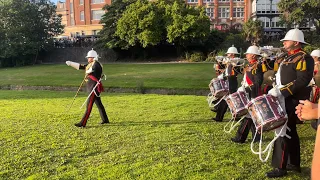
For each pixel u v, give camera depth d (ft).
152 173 15.99
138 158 18.24
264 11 170.50
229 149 19.65
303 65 15.03
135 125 26.03
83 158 18.45
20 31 135.54
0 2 134.10
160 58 138.10
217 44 134.21
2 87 61.36
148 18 122.42
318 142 4.36
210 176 15.58
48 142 21.48
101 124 26.53
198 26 122.21
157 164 17.20
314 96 21.63
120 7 135.74
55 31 152.15
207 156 18.44
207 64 103.55
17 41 133.90
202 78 63.05
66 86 57.41
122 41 132.16
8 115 30.66
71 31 216.74
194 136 22.61
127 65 109.09
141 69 89.56
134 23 125.29
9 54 131.64
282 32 152.97
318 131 4.45
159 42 132.77
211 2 183.21
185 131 23.84
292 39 15.58
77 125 25.72
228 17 183.52
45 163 17.72
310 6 120.26
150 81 59.72
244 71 22.91
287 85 15.12
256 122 15.10
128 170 16.46
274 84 17.22
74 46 155.33
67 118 28.91
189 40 127.03
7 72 96.48
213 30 136.15
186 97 42.01
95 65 25.81
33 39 140.26
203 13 126.11
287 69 15.43
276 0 168.96
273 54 24.68
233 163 17.39
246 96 19.92
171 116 29.37
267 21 170.50
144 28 124.98
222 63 29.71
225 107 26.86
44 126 25.93
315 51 25.95
